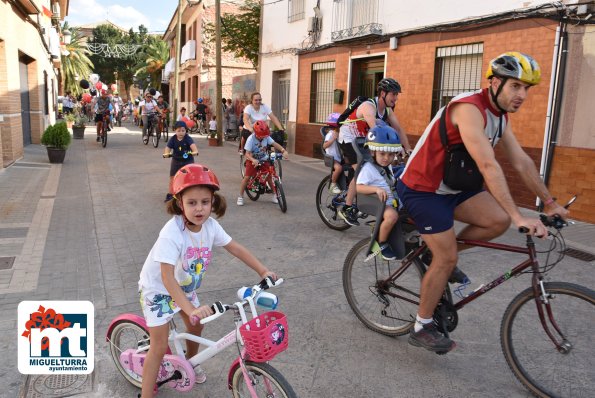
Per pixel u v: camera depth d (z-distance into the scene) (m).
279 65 16.33
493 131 2.87
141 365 2.82
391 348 3.52
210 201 2.45
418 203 3.02
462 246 3.18
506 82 2.67
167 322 2.59
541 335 2.93
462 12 9.35
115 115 29.36
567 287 2.78
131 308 4.06
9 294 4.27
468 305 4.21
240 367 2.43
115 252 5.49
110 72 67.56
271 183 7.79
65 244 5.73
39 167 11.27
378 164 4.14
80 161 12.69
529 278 4.85
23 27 12.99
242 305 2.35
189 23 32.41
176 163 7.63
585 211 7.37
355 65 12.80
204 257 2.59
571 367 2.84
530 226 2.54
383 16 11.45
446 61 9.89
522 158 2.99
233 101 22.16
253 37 19.58
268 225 6.82
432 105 10.18
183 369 2.67
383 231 3.49
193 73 30.73
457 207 3.11
